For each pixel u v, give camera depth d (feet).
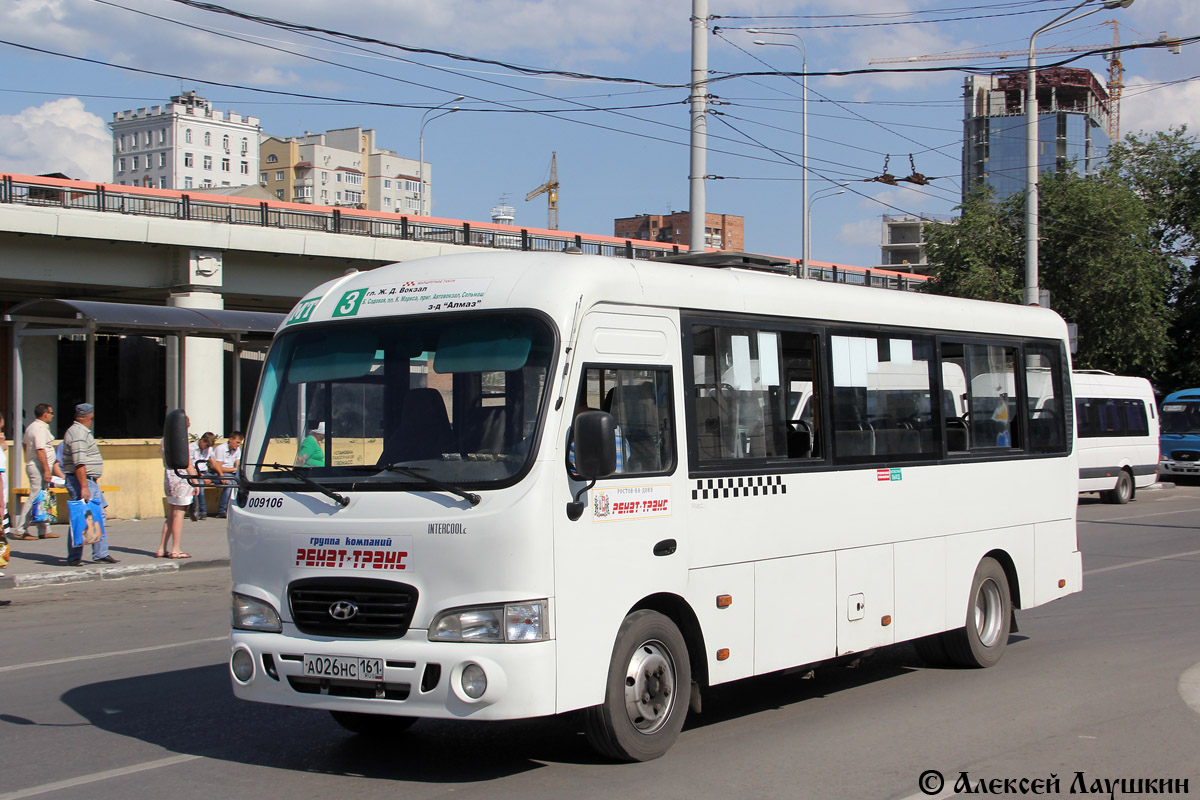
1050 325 34.12
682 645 21.57
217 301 93.09
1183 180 140.15
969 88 447.42
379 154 521.65
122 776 20.34
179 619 38.14
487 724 24.09
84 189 86.48
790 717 24.71
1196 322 139.44
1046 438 33.30
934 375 29.04
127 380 122.31
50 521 59.41
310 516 20.10
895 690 27.55
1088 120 439.22
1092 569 50.83
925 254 125.18
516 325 19.94
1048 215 118.11
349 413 20.81
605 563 19.88
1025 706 25.63
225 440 69.87
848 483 25.70
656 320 21.61
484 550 18.67
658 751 20.95
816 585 24.68
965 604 29.43
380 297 21.56
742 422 23.29
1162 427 117.70
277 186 513.45
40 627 36.68
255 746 22.41
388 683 18.94
